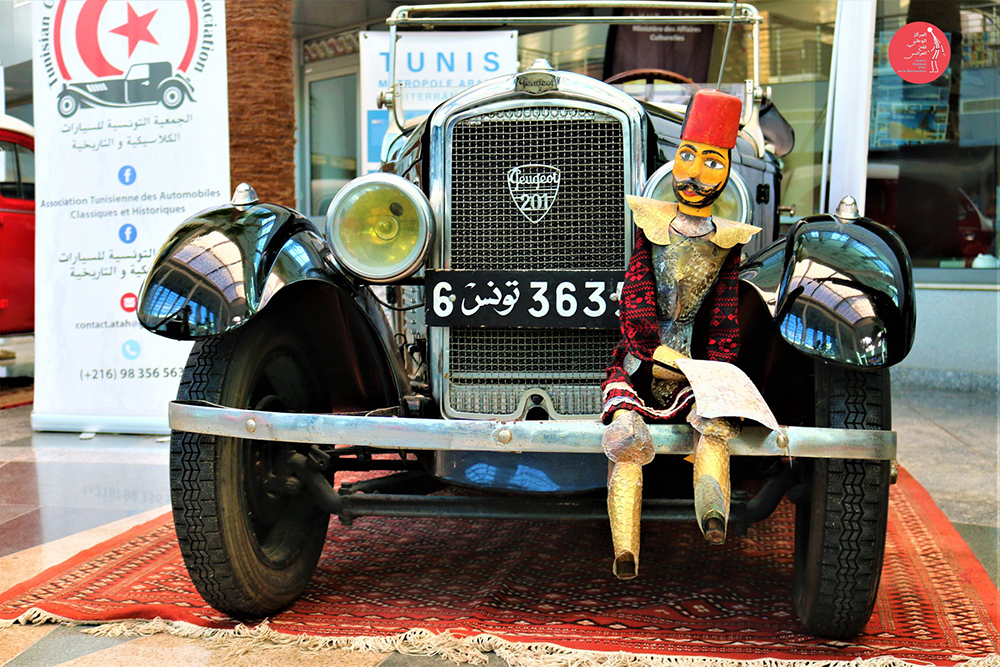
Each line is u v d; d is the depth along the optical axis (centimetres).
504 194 267
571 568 310
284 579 266
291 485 275
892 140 747
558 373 269
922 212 743
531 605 271
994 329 691
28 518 371
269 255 246
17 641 245
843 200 246
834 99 418
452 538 350
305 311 275
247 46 548
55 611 262
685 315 229
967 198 727
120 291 542
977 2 711
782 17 745
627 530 200
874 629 249
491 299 263
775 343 255
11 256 736
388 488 295
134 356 543
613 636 243
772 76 756
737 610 267
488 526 368
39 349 557
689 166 219
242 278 238
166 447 506
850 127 415
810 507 242
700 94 220
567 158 264
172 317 235
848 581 225
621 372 223
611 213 264
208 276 238
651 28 543
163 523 358
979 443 509
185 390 247
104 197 542
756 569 310
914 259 749
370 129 602
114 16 532
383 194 259
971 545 334
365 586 291
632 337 222
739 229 220
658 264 226
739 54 740
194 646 241
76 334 550
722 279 228
